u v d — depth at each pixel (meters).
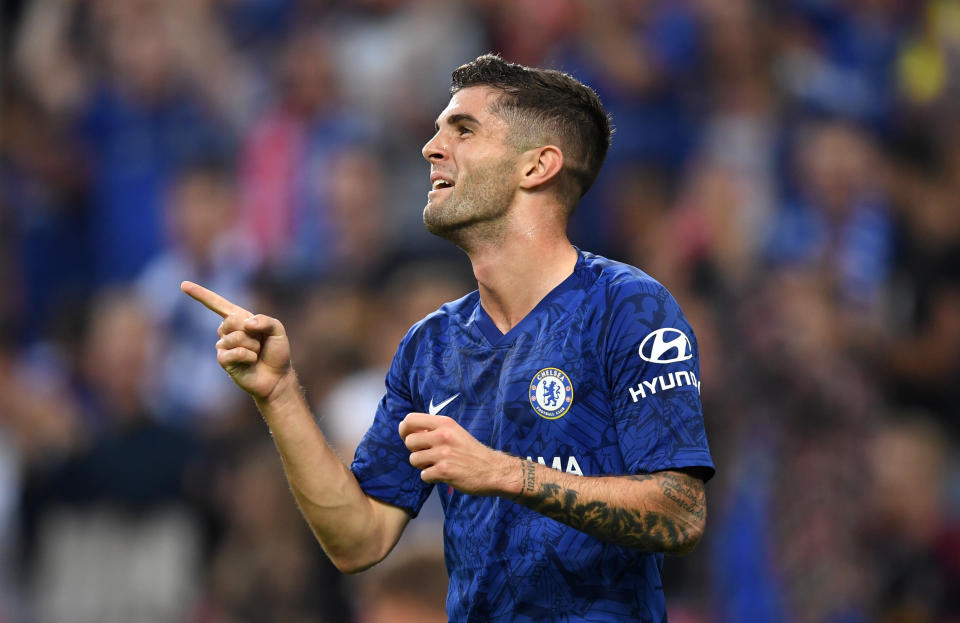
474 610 8.83
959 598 22.84
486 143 9.12
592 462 8.68
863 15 32.44
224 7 34.16
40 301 32.09
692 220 26.61
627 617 8.66
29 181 32.78
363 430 21.84
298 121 30.27
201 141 31.77
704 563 20.72
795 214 27.98
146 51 33.00
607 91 28.98
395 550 18.00
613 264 9.13
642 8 30.44
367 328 25.11
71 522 23.80
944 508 24.62
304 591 21.38
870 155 29.30
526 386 8.80
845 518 20.42
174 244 30.17
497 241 9.12
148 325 27.06
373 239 28.19
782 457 20.84
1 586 23.78
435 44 30.53
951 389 26.84
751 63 30.03
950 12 33.53
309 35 32.16
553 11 30.08
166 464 23.78
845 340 24.98
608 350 8.73
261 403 9.07
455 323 9.38
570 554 8.64
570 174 9.26
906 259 28.44
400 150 29.64
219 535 23.03
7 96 33.88
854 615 20.02
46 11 34.59
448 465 7.86
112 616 23.30
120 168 32.31
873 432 21.84
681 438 8.42
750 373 22.05
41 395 26.83
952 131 30.98
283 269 28.33
